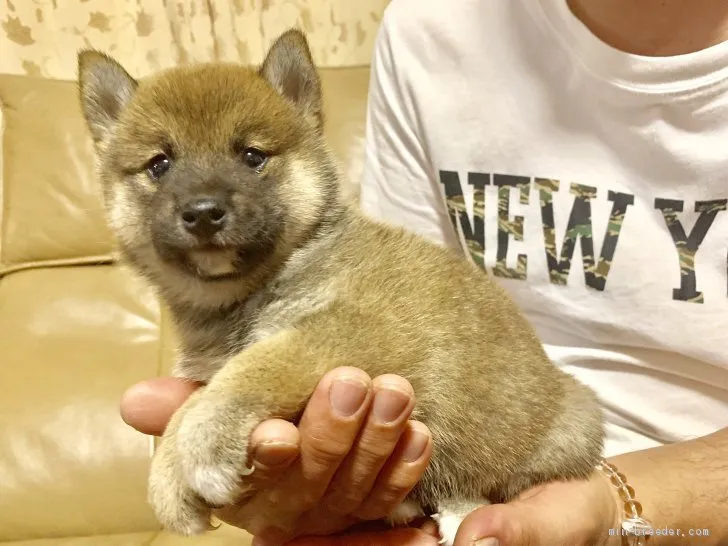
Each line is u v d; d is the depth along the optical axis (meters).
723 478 0.31
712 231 0.33
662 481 0.31
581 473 0.29
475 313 0.27
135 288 0.65
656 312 0.35
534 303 0.39
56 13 0.76
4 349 0.63
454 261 0.30
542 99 0.37
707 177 0.33
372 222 0.31
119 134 0.31
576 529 0.25
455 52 0.41
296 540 0.25
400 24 0.44
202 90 0.29
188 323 0.30
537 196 0.38
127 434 0.59
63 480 0.58
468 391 0.26
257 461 0.21
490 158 0.39
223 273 0.28
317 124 0.33
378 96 0.47
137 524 0.58
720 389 0.35
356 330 0.24
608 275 0.36
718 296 0.33
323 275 0.27
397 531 0.26
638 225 0.35
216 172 0.28
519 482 0.28
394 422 0.21
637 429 0.37
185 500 0.22
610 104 0.35
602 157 0.36
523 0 0.38
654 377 0.36
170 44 0.78
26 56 0.77
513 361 0.27
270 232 0.28
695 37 0.34
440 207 0.43
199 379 0.28
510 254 0.39
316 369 0.23
